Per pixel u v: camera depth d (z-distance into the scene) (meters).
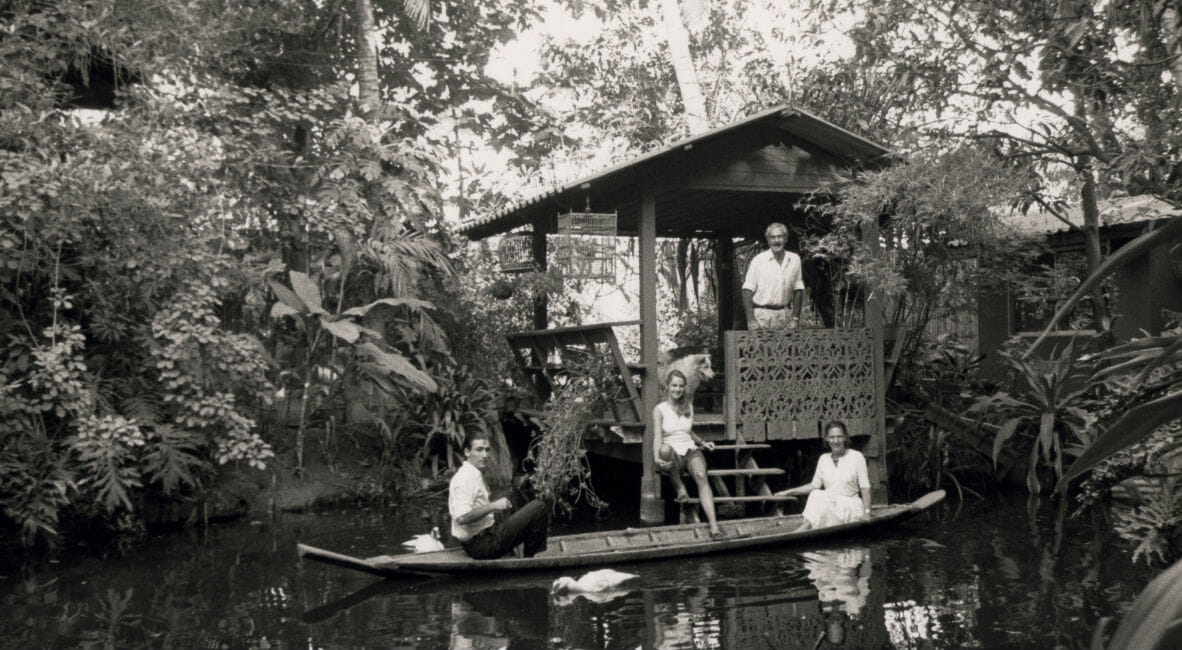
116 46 10.18
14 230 8.87
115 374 10.19
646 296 10.28
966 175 10.27
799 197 12.01
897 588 6.75
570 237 11.20
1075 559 7.56
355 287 13.54
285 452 12.07
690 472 9.49
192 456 9.84
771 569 7.51
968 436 11.95
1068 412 11.13
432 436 12.57
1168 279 12.95
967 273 11.98
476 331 14.87
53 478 8.88
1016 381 12.32
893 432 12.01
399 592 6.92
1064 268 13.61
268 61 14.66
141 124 10.06
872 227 10.80
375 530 9.79
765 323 10.78
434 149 14.09
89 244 9.41
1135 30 7.77
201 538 9.40
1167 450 5.12
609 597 6.67
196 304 9.72
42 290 9.62
